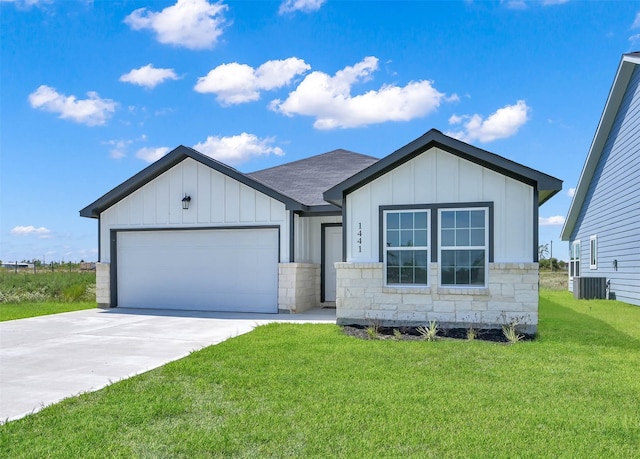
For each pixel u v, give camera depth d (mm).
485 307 9516
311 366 6543
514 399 5109
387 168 10242
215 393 5422
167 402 5102
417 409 4801
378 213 10289
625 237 16281
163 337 9258
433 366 6551
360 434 4211
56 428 4430
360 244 10383
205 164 13352
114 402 5148
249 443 4035
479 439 4078
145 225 14125
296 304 12820
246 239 13375
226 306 13492
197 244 13852
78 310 13906
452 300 9703
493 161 9352
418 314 9875
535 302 9234
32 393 5602
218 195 13469
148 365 6914
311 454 3820
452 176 9867
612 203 17719
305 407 4887
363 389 5465
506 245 9531
